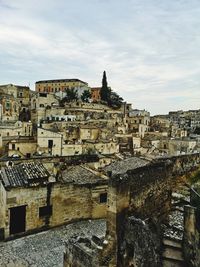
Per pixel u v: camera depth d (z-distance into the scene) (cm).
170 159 1938
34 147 6234
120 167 3350
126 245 1355
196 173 2006
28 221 2478
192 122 16100
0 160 3806
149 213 1577
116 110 12444
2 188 2478
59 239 2397
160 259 1292
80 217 2825
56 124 8288
